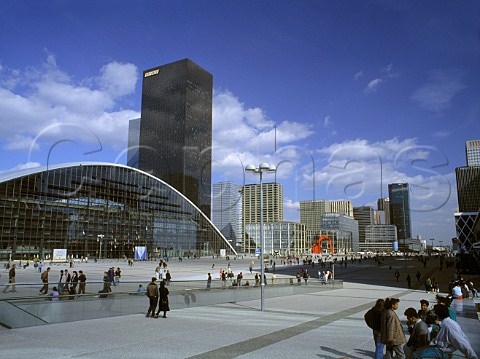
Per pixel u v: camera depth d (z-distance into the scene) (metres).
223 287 26.20
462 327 15.67
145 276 48.72
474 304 23.69
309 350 11.30
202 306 23.67
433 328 11.56
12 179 90.56
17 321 15.11
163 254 126.00
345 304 25.34
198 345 11.88
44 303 16.03
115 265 77.44
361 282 48.81
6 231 88.56
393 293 34.41
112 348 11.41
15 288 16.58
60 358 10.16
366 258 135.25
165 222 128.50
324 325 16.05
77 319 17.02
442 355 9.03
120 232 113.94
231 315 19.30
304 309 22.33
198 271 61.72
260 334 13.80
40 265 51.91
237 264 90.94
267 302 26.69
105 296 18.19
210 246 145.00
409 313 9.59
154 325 15.77
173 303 21.94
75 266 71.06
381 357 9.82
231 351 11.12
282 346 11.80
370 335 13.71
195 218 140.25
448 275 59.53
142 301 19.94
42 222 95.38
